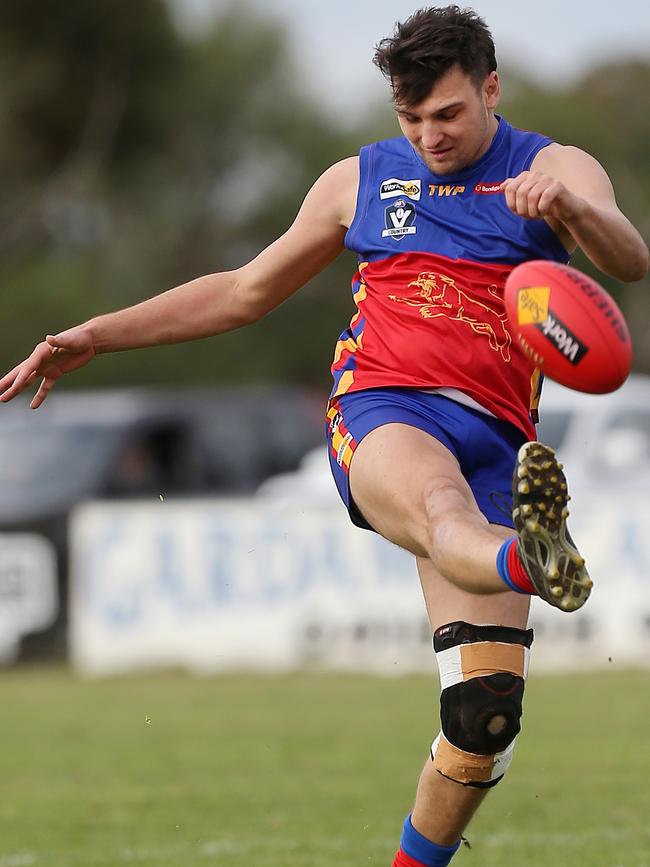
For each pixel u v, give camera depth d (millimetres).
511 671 14742
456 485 14375
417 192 15664
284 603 49344
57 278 124188
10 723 36469
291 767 28484
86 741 33062
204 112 117375
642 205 138000
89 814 24125
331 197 16344
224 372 130875
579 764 27828
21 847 21438
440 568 13648
